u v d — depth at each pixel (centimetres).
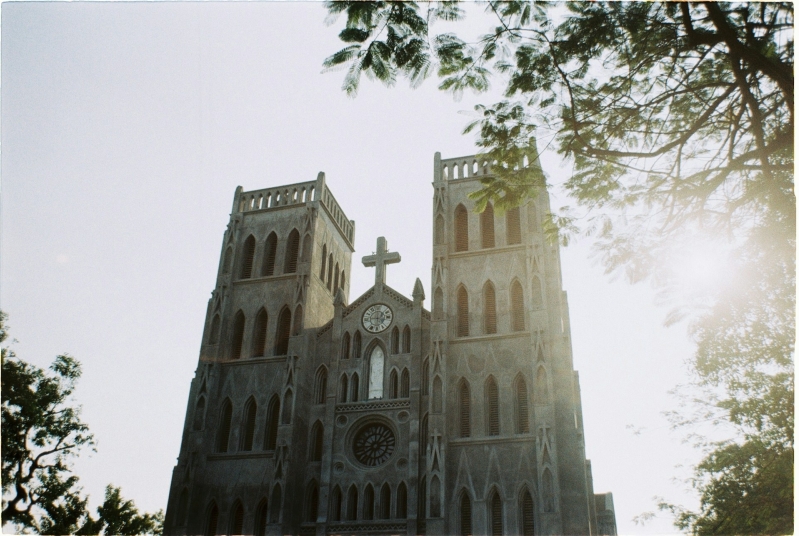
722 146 2005
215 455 5766
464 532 4953
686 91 1950
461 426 5369
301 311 6191
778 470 3178
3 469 5244
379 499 5241
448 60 1859
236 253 6831
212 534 5516
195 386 6053
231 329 6412
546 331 5378
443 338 5603
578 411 5484
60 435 5544
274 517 5231
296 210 6975
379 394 5766
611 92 2017
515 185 2258
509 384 5381
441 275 5944
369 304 6153
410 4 1688
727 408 3378
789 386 3075
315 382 5978
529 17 1872
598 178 2164
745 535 3350
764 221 2002
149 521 6538
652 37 1872
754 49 1639
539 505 4794
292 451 5481
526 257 5797
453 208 6388
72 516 5547
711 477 3556
